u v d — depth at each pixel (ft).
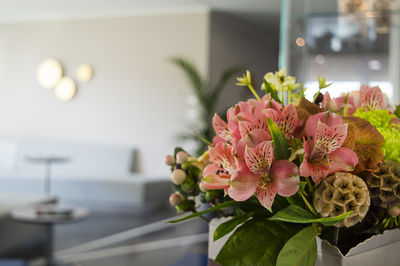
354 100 2.33
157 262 13.11
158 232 16.81
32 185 21.01
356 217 1.65
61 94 24.29
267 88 2.08
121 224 18.13
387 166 1.78
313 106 1.90
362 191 1.65
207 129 18.66
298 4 4.52
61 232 16.63
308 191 1.84
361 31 4.60
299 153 1.69
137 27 23.25
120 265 12.76
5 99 25.43
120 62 23.54
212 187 1.82
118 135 23.53
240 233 1.82
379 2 4.35
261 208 1.94
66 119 24.36
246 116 1.80
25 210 13.28
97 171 22.91
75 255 13.70
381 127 2.00
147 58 23.09
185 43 22.47
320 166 1.71
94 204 20.80
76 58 24.21
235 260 1.78
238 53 24.80
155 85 22.97
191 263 3.22
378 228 1.87
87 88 24.03
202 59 22.17
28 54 25.02
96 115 23.89
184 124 22.44
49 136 24.66
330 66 4.55
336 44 4.58
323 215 1.66
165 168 22.74
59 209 12.97
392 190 1.76
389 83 4.82
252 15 22.94
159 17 22.91
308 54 4.54
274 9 21.72
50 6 22.66
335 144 1.73
